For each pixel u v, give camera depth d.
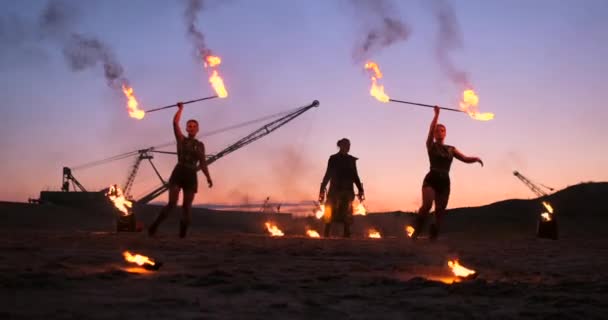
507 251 10.70
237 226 41.78
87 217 33.66
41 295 5.18
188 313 4.68
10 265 6.98
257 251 9.70
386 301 5.40
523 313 4.92
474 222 31.98
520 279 6.95
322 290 5.91
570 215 33.03
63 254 8.30
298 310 4.92
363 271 7.53
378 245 11.44
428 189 12.90
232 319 4.55
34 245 9.78
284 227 31.92
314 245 10.99
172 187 12.88
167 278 6.31
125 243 10.52
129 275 6.49
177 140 13.12
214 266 7.58
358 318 4.71
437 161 13.02
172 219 43.50
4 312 4.42
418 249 10.66
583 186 37.69
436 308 5.10
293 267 7.70
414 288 6.09
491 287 6.09
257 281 6.27
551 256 9.84
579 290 6.04
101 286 5.74
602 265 8.52
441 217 13.12
